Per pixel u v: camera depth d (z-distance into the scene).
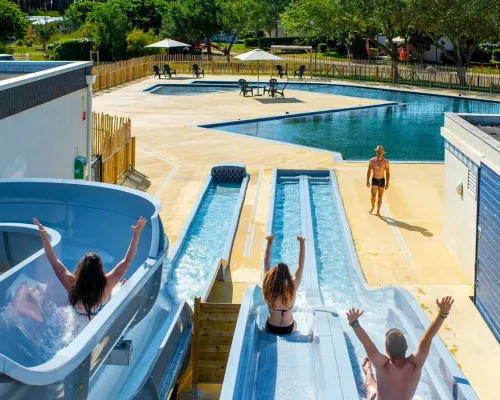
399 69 47.84
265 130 30.61
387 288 10.52
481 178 11.72
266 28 95.50
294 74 51.00
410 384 6.16
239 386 6.09
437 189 19.22
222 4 73.75
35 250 8.27
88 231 9.07
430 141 28.67
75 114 16.00
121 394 6.62
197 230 15.79
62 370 5.05
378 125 32.28
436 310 11.52
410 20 47.75
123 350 6.49
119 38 62.41
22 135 12.83
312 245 14.70
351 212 17.08
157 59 54.56
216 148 24.84
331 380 6.41
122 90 42.19
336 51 79.94
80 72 16.11
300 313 9.84
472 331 10.84
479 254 11.67
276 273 8.30
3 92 11.83
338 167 21.78
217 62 54.00
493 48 73.69
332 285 12.97
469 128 13.08
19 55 68.75
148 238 8.24
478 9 43.75
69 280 6.84
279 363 7.52
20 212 9.18
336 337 7.40
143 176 20.45
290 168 21.56
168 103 37.00
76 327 6.57
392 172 21.12
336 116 34.75
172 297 9.93
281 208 17.80
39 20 94.19
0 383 4.71
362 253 14.21
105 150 18.38
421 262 13.77
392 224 16.14
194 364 9.16
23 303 6.57
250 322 7.75
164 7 78.56
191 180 20.08
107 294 6.76
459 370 6.55
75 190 9.14
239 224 16.20
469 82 43.41
